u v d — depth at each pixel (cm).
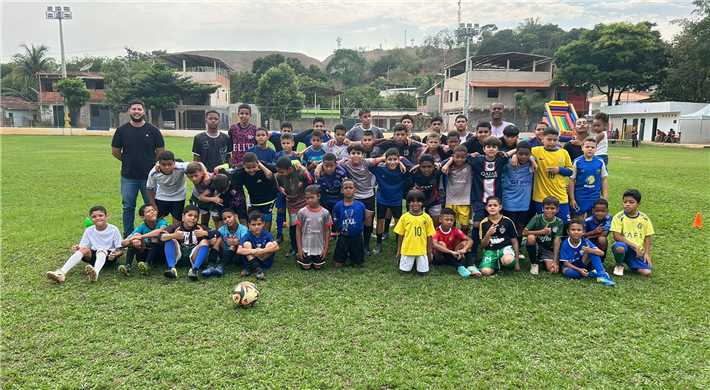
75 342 399
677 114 3575
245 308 471
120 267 558
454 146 712
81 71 5469
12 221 830
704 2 3569
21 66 5512
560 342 409
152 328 427
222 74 5578
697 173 1605
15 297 491
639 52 3725
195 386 341
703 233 782
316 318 452
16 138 3425
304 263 602
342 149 770
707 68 3566
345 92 7044
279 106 5000
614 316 462
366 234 691
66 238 723
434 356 383
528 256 664
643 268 582
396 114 5966
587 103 4428
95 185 1252
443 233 618
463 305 487
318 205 608
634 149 3016
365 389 339
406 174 678
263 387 339
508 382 348
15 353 381
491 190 647
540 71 4803
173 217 671
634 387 345
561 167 632
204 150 731
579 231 575
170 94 4538
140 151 670
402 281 563
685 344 407
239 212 662
